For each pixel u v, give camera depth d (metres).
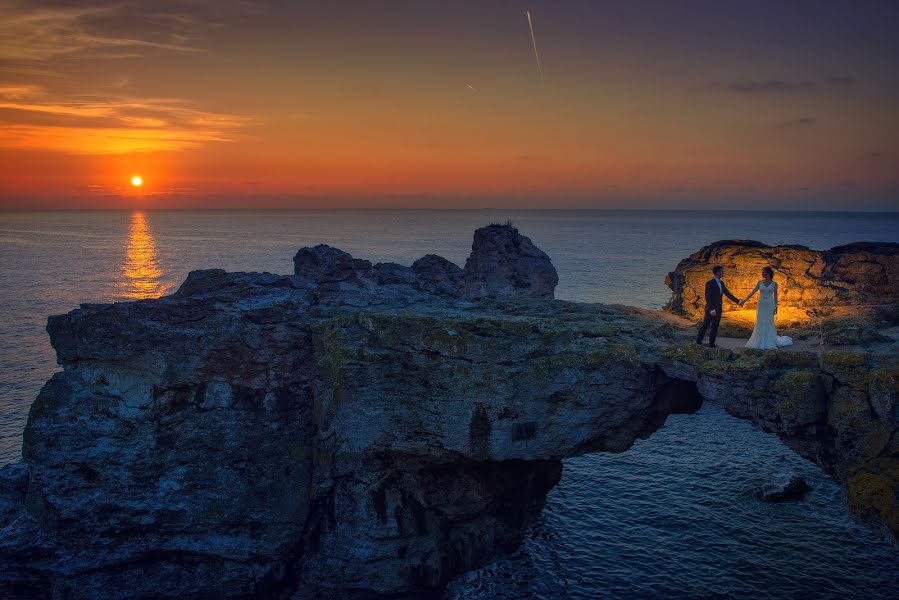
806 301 32.81
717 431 50.50
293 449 27.38
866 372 21.02
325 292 31.42
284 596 27.28
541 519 35.88
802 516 35.41
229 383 26.55
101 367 26.20
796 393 21.72
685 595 28.33
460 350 24.92
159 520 25.98
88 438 25.95
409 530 27.33
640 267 192.12
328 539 27.19
